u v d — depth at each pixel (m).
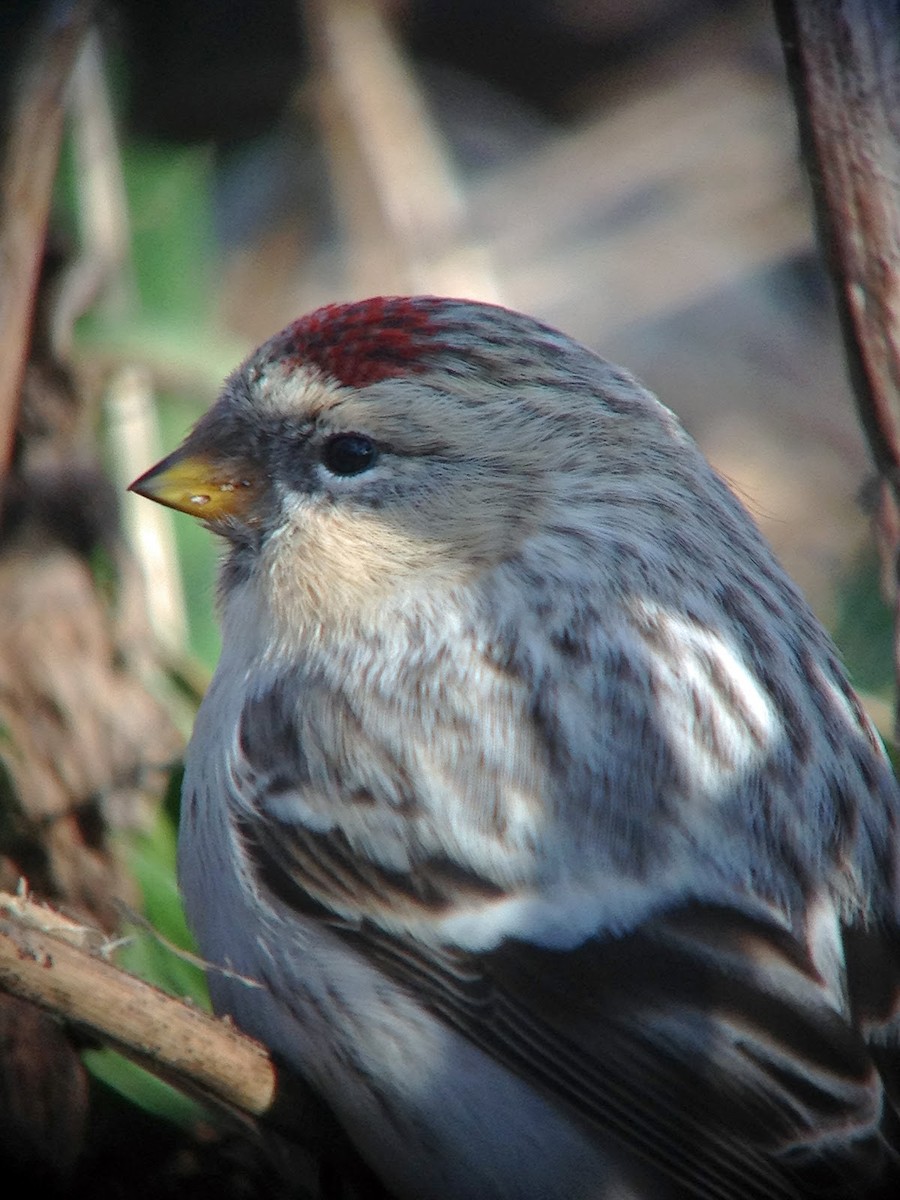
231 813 1.39
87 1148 1.40
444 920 1.38
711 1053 1.37
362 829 1.38
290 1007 1.38
